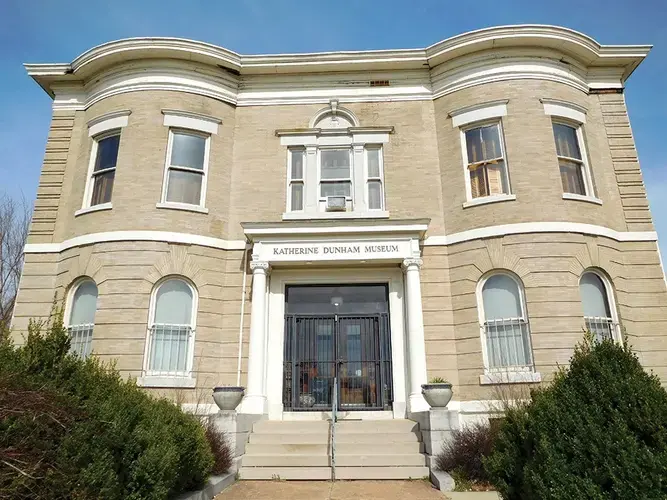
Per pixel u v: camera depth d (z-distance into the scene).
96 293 12.70
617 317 12.37
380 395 12.75
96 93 14.55
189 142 14.00
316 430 11.20
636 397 4.96
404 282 13.30
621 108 14.55
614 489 4.43
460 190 13.48
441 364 12.44
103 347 11.92
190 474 7.50
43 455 4.94
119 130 13.95
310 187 14.07
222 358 12.66
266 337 12.84
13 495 4.67
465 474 8.95
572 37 13.88
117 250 12.62
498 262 12.48
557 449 5.01
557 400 5.45
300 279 13.47
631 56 14.52
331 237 12.97
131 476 5.68
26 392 5.09
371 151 14.55
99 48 14.17
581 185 13.59
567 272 12.12
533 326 11.82
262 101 14.87
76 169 14.41
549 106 13.56
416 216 13.64
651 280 13.02
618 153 14.19
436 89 14.64
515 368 11.86
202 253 13.06
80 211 13.41
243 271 13.31
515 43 13.86
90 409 5.66
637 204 13.70
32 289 13.41
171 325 12.48
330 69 14.91
